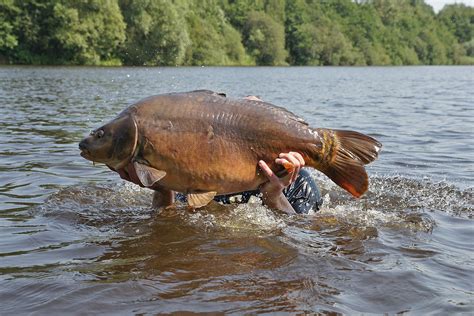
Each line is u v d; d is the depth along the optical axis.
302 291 3.37
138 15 52.56
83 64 50.84
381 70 64.56
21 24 48.03
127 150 4.40
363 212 5.12
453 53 113.50
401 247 4.17
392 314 3.07
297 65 83.19
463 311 3.10
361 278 3.56
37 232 4.51
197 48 62.38
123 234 4.47
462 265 3.81
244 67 63.12
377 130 11.32
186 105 4.41
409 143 9.57
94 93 21.38
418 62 105.12
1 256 3.97
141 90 23.12
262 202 5.00
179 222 4.76
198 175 4.40
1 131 10.86
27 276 3.58
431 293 3.33
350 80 37.38
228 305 3.17
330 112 15.08
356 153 4.42
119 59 53.06
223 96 4.52
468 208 5.33
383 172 7.04
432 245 4.23
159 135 4.36
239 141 4.38
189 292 3.35
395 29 103.94
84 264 3.80
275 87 27.53
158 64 54.50
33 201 5.50
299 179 5.27
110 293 3.31
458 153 8.51
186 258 3.92
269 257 3.94
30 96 19.72
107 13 50.56
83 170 7.05
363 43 91.38
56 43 49.78
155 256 3.96
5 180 6.45
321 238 4.38
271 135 4.38
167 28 53.97
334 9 96.62
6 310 3.11
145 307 3.14
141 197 5.66
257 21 74.38
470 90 26.22
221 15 68.94
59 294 3.29
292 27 82.94
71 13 48.56
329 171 4.46
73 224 4.75
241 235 4.43
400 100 19.59
